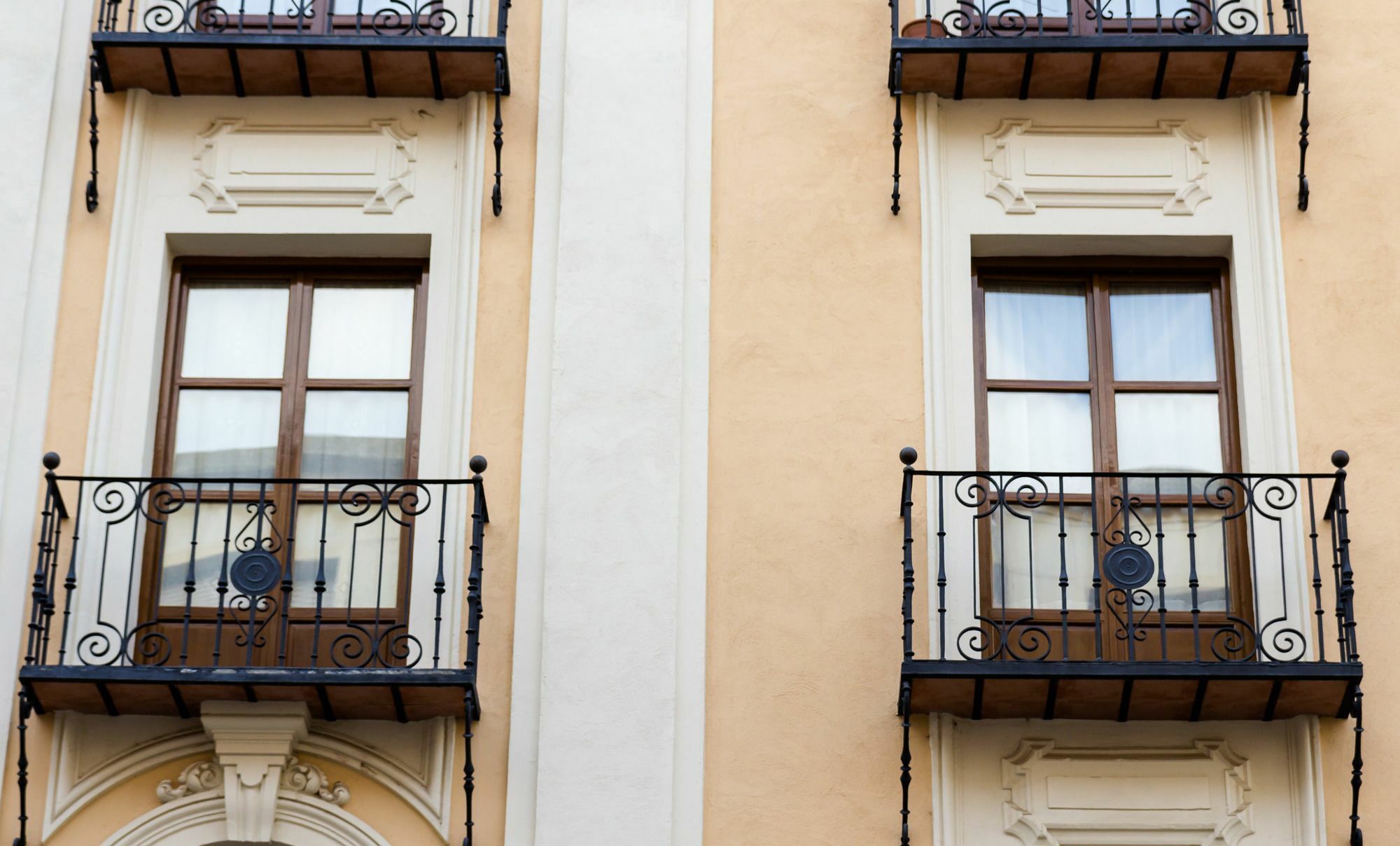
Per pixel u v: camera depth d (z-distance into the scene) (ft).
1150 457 40.55
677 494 38.52
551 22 42.39
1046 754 37.42
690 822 36.60
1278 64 40.86
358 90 41.73
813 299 40.27
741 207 40.91
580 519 38.27
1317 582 37.06
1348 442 39.27
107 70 41.24
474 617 36.73
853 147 41.45
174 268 41.65
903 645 37.73
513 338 39.93
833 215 40.91
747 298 40.22
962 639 38.17
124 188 41.19
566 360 39.40
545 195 40.98
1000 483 39.06
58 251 40.57
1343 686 36.22
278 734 36.88
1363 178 41.16
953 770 37.22
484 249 40.57
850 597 38.17
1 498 38.75
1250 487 37.58
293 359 41.27
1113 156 41.60
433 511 38.83
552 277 40.32
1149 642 38.88
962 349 40.22
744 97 41.81
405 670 36.06
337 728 37.42
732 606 38.06
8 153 41.01
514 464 39.06
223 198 41.32
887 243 40.73
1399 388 39.60
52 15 42.22
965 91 41.55
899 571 38.40
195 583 39.42
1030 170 41.47
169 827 37.06
